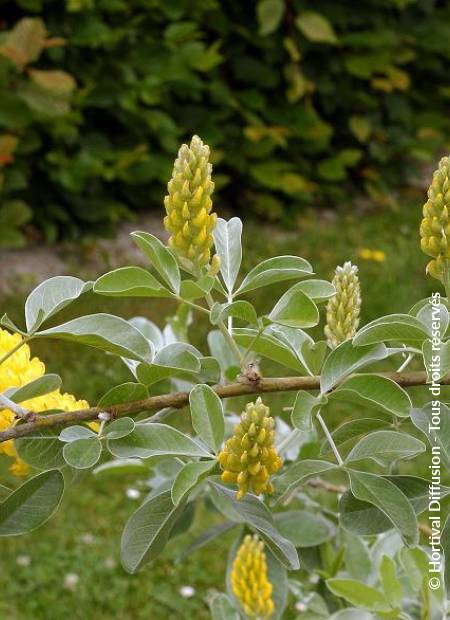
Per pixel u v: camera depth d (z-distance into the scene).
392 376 1.10
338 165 6.59
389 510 1.02
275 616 1.64
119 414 1.09
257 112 6.60
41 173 5.71
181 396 1.11
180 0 5.89
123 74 5.68
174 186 1.06
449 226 1.05
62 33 5.53
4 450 1.13
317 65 6.57
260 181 6.27
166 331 1.70
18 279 5.42
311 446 1.54
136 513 1.08
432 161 7.57
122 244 6.00
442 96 7.42
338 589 1.57
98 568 3.67
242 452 1.00
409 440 1.04
